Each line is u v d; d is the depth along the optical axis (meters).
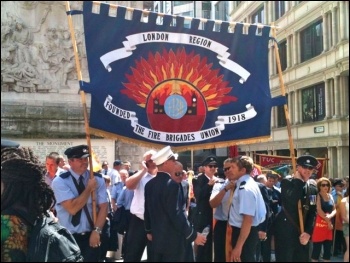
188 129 5.47
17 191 3.07
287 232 5.15
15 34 13.77
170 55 5.47
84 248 4.56
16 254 2.93
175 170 4.38
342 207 7.27
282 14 25.70
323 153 21.81
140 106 5.24
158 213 4.22
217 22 5.73
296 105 24.08
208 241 5.61
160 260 4.24
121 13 5.29
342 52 19.86
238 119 5.65
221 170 7.90
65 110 13.87
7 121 13.29
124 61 5.23
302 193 5.17
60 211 4.56
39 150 13.42
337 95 20.31
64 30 14.17
